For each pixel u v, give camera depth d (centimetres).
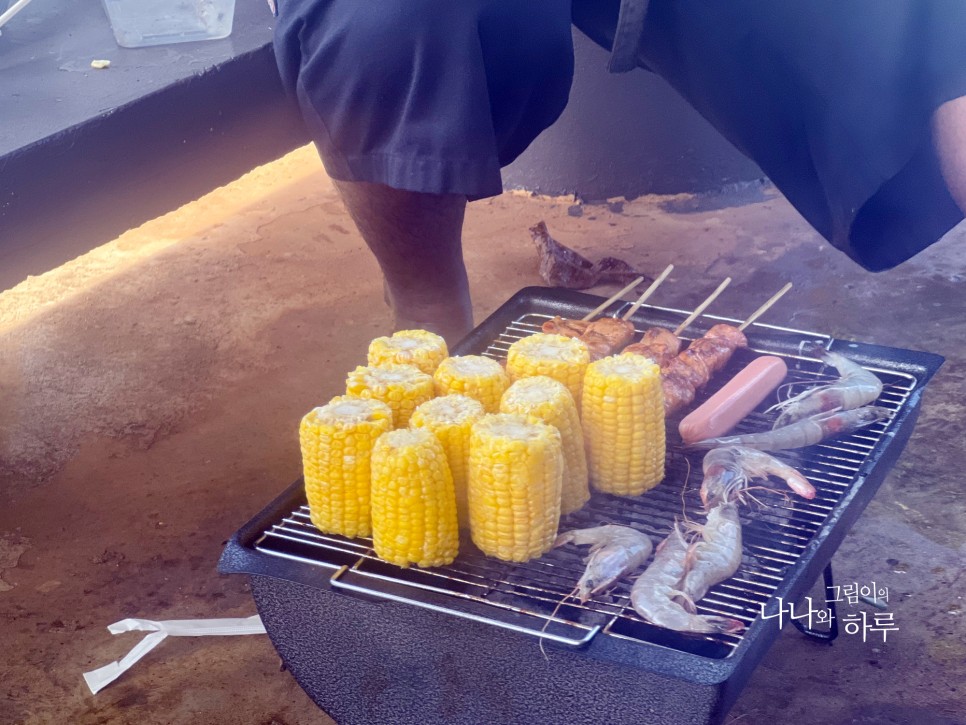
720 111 99
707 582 70
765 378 89
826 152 91
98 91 101
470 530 76
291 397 128
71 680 92
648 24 99
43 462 119
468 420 75
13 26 122
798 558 70
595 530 74
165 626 95
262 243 166
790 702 87
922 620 93
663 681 63
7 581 103
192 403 128
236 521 109
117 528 109
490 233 172
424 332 86
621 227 172
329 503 74
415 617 69
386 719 75
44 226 94
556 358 82
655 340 96
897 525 104
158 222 175
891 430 82
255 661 93
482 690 70
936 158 87
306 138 119
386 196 101
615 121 176
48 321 147
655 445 79
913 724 84
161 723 88
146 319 146
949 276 148
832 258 156
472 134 89
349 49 90
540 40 92
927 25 81
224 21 113
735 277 153
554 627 65
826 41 87
